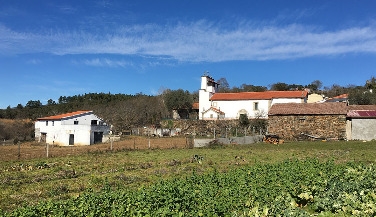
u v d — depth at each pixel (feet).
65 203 42.78
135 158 102.37
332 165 71.46
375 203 41.29
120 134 244.83
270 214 36.96
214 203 39.68
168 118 289.12
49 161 97.14
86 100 443.32
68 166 86.69
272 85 407.03
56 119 225.15
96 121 240.32
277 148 131.75
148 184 60.70
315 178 55.11
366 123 157.69
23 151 142.31
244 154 109.70
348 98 268.82
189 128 244.63
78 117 230.27
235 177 57.93
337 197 44.47
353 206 40.47
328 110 164.86
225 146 142.00
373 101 262.06
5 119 338.75
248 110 240.32
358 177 57.26
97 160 98.17
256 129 217.77
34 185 63.00
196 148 137.28
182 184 52.54
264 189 48.34
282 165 72.38
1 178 69.77
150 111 316.19
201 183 54.34
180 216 35.24
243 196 44.70
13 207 47.39
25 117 367.66
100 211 38.75
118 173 74.33
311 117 166.40
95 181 64.75
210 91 255.70
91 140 217.15
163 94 338.95
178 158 100.01
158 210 36.76
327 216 38.73
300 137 167.02
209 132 235.81
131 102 351.46
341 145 134.00
